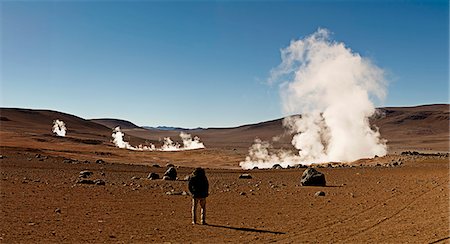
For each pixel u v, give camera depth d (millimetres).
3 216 17266
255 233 15891
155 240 14617
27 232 14922
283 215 19406
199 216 18922
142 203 21859
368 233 15883
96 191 25656
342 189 29297
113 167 45969
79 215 18188
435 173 38781
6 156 51531
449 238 14781
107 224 16719
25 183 28125
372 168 46906
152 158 100500
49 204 20406
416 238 14922
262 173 44812
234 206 21797
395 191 27281
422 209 20453
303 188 30109
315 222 17875
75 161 52312
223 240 14852
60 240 14133
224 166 88062
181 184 31891
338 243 14531
